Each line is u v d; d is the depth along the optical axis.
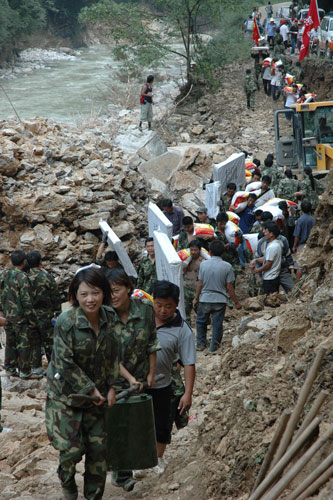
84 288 4.85
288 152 19.55
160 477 6.34
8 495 5.98
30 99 43.22
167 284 6.03
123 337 5.53
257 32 40.78
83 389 4.88
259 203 16.17
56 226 18.45
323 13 42.94
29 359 10.57
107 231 13.16
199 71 37.31
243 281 14.59
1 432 7.80
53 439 5.02
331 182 9.32
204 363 9.90
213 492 5.34
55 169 19.45
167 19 37.31
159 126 28.39
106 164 20.30
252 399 6.09
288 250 11.81
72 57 70.50
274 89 33.72
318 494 4.11
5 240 18.55
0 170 18.48
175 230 15.51
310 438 4.71
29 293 10.12
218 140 28.12
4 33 62.53
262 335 9.05
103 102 39.66
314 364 4.36
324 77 31.69
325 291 7.37
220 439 6.15
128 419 5.39
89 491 5.25
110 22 36.72
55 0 80.19
